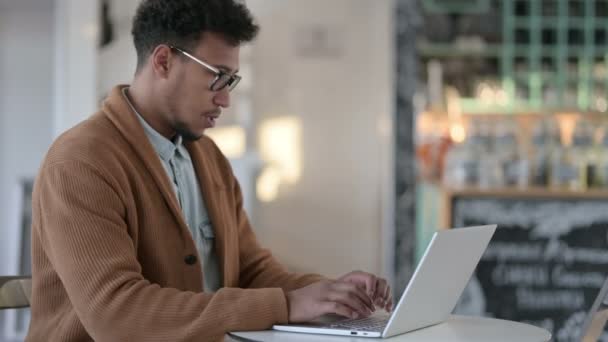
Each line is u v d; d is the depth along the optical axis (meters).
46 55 7.27
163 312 1.99
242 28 2.24
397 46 6.77
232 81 2.25
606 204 4.70
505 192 4.72
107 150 2.17
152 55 2.25
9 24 7.22
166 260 2.23
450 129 7.18
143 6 2.28
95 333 2.01
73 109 5.68
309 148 7.16
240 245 2.61
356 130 7.14
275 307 2.01
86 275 2.02
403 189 6.74
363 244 7.18
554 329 4.69
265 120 7.14
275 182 7.14
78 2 5.68
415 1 6.76
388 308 2.21
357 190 7.17
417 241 6.66
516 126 6.31
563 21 7.27
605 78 7.30
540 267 4.71
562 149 5.18
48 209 2.10
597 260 4.69
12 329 5.41
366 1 7.10
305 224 7.16
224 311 1.98
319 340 1.89
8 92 7.25
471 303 4.72
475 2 7.26
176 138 2.39
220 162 2.59
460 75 7.30
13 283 2.32
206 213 2.44
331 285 2.05
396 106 6.77
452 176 5.15
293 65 7.12
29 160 7.28
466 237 2.04
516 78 7.31
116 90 2.30
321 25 7.11
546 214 4.72
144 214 2.22
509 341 1.93
